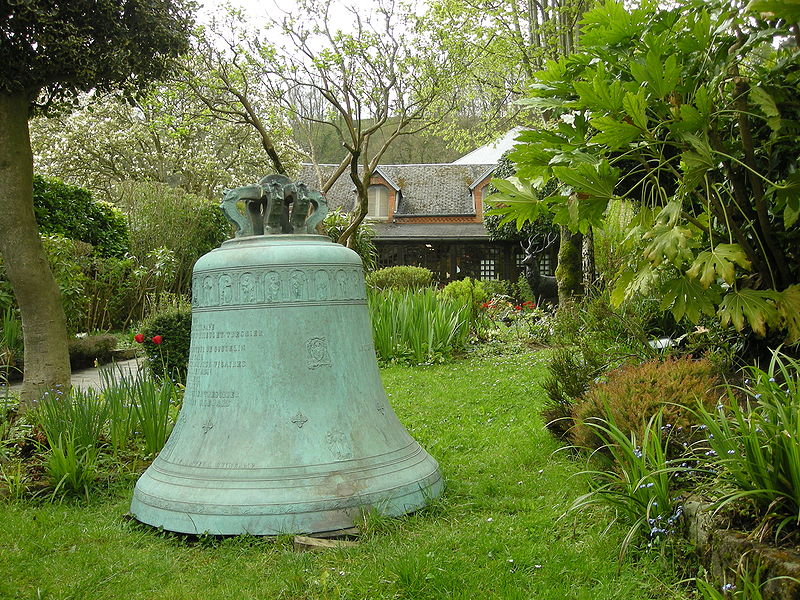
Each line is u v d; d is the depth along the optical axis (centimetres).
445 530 401
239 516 401
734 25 432
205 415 443
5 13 639
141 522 430
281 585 341
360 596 325
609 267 950
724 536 302
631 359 618
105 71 709
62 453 479
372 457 436
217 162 2895
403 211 3553
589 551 358
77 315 1316
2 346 1015
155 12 724
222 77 1371
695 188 482
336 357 448
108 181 2988
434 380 958
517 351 1197
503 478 498
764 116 462
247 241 457
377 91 1438
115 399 578
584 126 487
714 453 344
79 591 341
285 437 425
